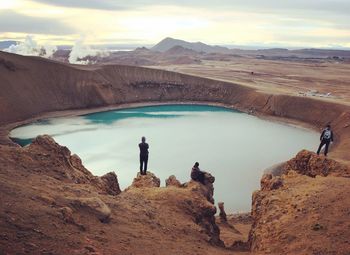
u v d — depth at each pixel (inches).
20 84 3789.4
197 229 684.1
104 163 2064.5
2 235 371.9
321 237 532.1
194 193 845.2
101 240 449.1
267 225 631.8
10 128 3120.1
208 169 1999.3
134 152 2315.5
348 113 3186.5
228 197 1598.2
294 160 982.4
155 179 1013.2
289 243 544.4
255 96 4279.0
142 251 459.2
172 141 2669.8
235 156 2283.5
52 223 436.5
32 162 711.7
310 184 757.3
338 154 2116.1
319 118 3400.6
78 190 611.5
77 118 3727.9
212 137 2851.9
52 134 2864.2
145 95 4768.7
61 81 4190.5
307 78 5482.3
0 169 593.6
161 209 722.2
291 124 3506.4
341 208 608.1
